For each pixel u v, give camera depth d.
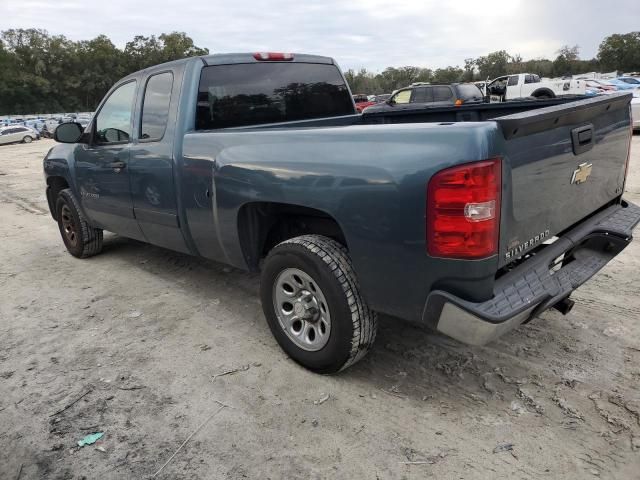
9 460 2.49
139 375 3.18
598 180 3.15
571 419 2.60
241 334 3.67
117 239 6.34
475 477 2.27
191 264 5.24
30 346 3.62
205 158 3.40
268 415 2.74
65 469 2.41
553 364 3.09
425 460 2.38
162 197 3.87
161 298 4.39
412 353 3.29
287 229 3.44
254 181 3.03
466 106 4.40
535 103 4.04
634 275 4.37
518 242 2.48
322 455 2.44
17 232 7.19
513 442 2.46
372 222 2.49
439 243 2.29
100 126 4.61
